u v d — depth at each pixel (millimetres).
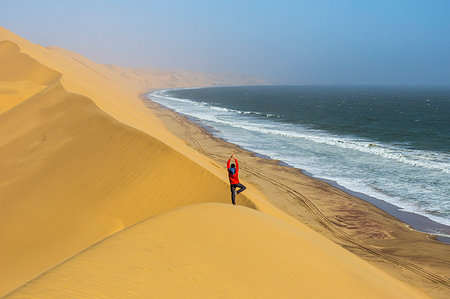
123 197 15398
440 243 15977
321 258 7723
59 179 17766
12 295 3852
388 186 24375
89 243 13164
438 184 24703
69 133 23375
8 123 29938
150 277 4605
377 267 13539
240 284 5121
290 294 5402
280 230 8414
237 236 6777
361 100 157250
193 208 7613
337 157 33156
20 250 13211
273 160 31656
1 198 17719
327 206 20531
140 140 19125
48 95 32750
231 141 41000
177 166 16562
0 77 55469
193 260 5355
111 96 59969
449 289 12125
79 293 3996
